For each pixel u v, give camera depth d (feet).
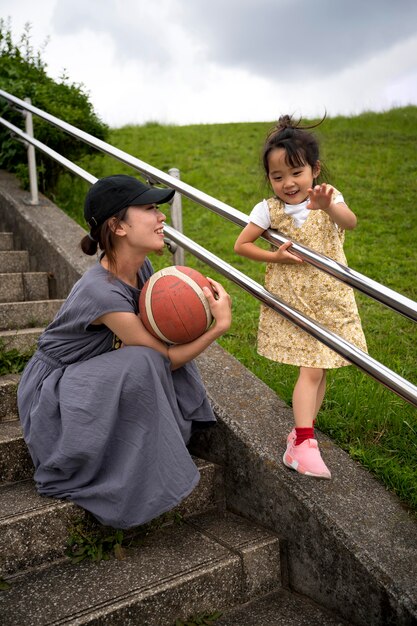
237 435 8.34
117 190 7.55
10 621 6.04
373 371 6.50
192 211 23.61
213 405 8.80
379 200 24.25
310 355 7.95
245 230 8.38
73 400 7.30
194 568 7.00
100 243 7.73
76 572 6.95
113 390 7.24
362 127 35.45
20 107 16.53
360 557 6.75
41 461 7.61
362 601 6.74
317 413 9.11
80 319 7.54
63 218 15.71
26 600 6.41
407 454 8.77
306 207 7.55
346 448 8.87
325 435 9.09
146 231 7.63
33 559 7.07
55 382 7.70
